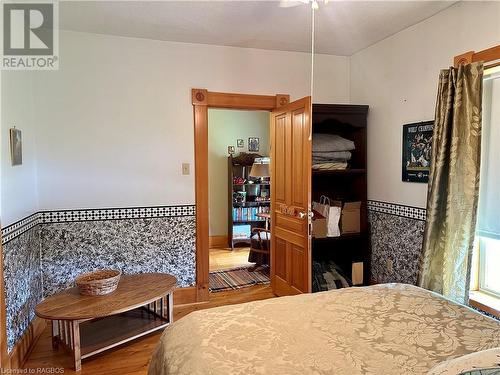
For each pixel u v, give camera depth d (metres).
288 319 1.48
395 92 3.19
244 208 5.75
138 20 2.84
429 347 1.25
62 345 2.59
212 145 5.86
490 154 2.40
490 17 2.30
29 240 2.77
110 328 2.76
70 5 2.54
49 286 3.11
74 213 3.15
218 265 4.83
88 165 3.17
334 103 3.84
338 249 3.85
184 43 3.37
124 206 3.29
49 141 3.06
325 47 3.54
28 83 2.86
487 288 2.54
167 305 2.89
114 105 3.21
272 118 3.71
